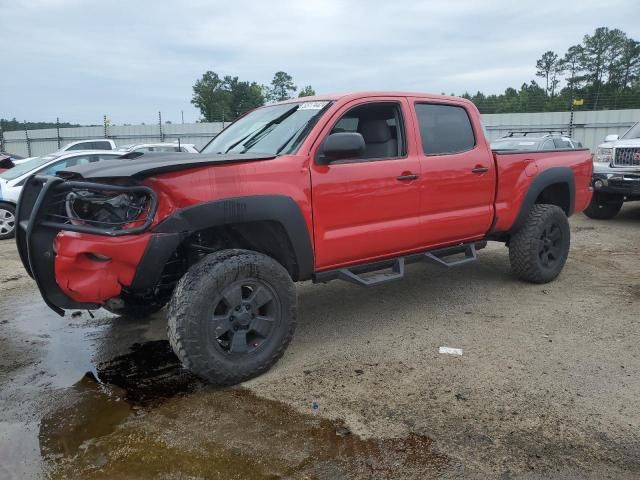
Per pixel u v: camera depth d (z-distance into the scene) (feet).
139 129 98.22
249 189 11.64
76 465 9.00
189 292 11.03
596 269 21.43
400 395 11.24
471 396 11.14
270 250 13.15
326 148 12.37
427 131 15.40
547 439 9.53
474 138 16.65
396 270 14.98
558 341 14.03
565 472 8.63
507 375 12.09
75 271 10.65
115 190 10.58
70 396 11.51
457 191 15.78
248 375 11.87
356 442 9.55
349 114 14.35
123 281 10.88
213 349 11.33
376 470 8.76
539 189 18.16
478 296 18.13
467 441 9.52
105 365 13.14
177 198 10.83
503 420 10.18
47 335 15.21
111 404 11.12
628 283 19.33
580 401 10.84
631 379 11.77
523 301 17.47
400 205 14.40
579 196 20.13
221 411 10.74
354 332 15.07
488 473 8.64
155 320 16.31
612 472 8.62
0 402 11.25
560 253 19.29
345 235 13.38
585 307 16.71
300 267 12.71
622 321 15.39
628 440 9.47
